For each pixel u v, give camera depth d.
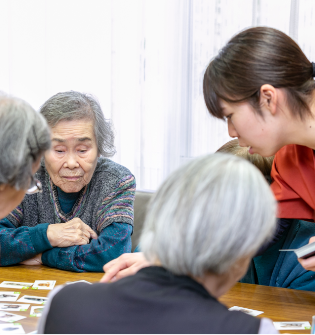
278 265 1.78
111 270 1.41
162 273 0.74
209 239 0.68
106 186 1.98
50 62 4.04
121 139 3.82
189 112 3.55
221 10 3.38
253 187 0.71
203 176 0.71
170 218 0.71
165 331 0.67
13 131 0.87
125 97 3.78
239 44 1.33
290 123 1.35
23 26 4.07
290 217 1.71
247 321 0.67
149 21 3.65
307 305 1.39
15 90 4.15
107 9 3.83
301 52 1.36
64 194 1.99
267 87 1.28
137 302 0.71
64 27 3.97
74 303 0.76
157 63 3.65
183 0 3.50
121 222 1.89
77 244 1.81
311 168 1.64
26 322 1.21
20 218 1.98
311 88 1.34
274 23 3.21
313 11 3.09
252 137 1.37
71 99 1.79
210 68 1.38
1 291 1.47
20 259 1.79
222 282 0.76
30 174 0.91
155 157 3.71
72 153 1.81
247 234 0.68
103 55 3.87
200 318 0.67
